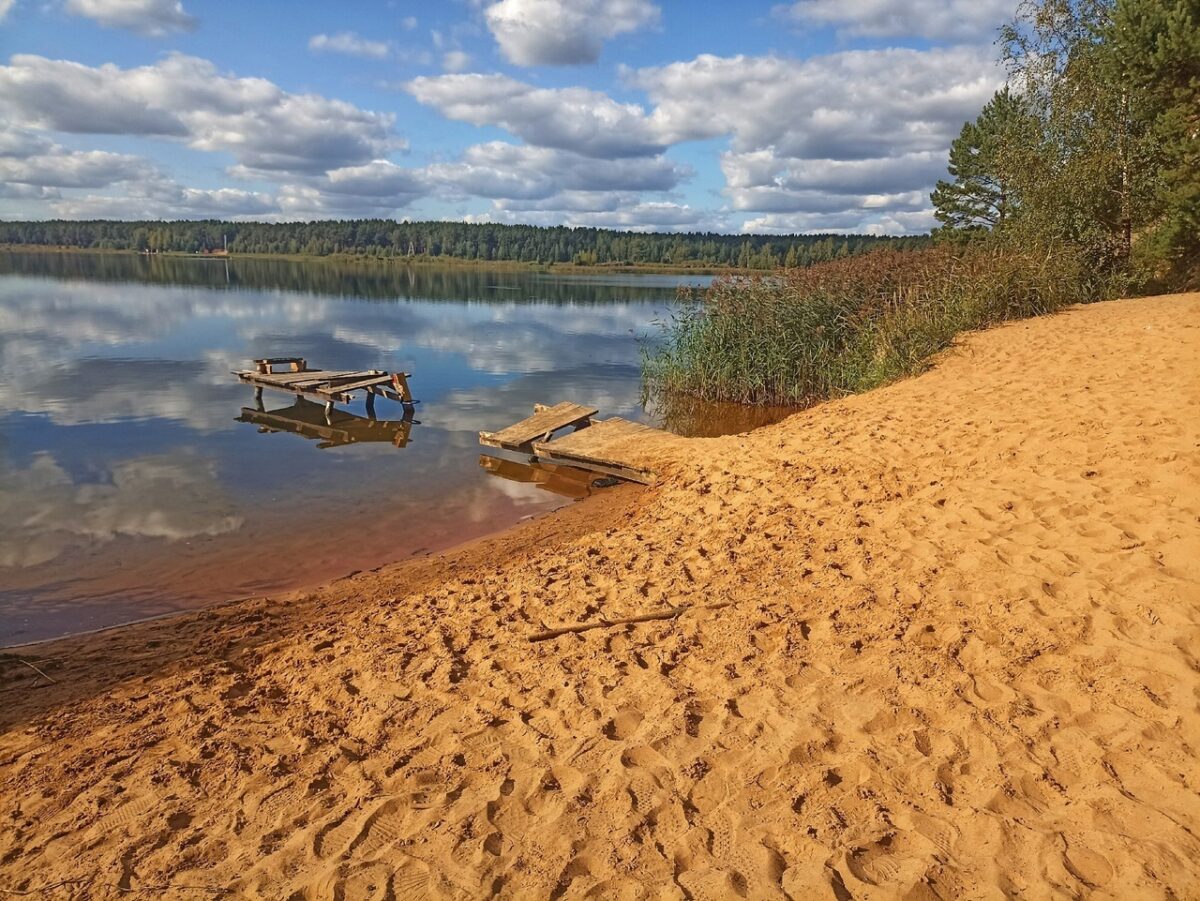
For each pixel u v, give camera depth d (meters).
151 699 4.68
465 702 4.38
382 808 3.49
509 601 5.84
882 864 2.94
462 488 10.21
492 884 3.01
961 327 14.15
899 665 4.23
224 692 4.72
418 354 22.22
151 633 5.80
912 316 13.97
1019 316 15.16
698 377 16.19
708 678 4.36
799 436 9.38
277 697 4.63
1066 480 6.24
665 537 6.99
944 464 7.33
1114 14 18.89
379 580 6.90
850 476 7.57
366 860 3.17
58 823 3.53
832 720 3.85
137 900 3.03
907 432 8.52
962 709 3.78
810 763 3.56
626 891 2.93
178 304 35.50
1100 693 3.74
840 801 3.30
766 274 17.36
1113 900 2.65
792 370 15.58
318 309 35.00
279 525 8.69
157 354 20.86
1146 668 3.85
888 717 3.82
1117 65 18.73
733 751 3.70
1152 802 3.07
